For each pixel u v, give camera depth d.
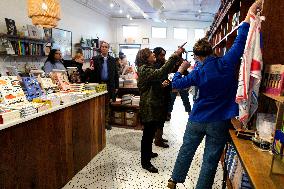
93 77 5.15
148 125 3.06
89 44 10.66
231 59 2.07
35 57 7.30
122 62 7.55
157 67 3.59
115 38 14.23
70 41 9.38
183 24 14.26
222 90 2.14
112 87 5.14
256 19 1.89
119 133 4.88
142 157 3.21
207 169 2.21
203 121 2.21
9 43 5.82
